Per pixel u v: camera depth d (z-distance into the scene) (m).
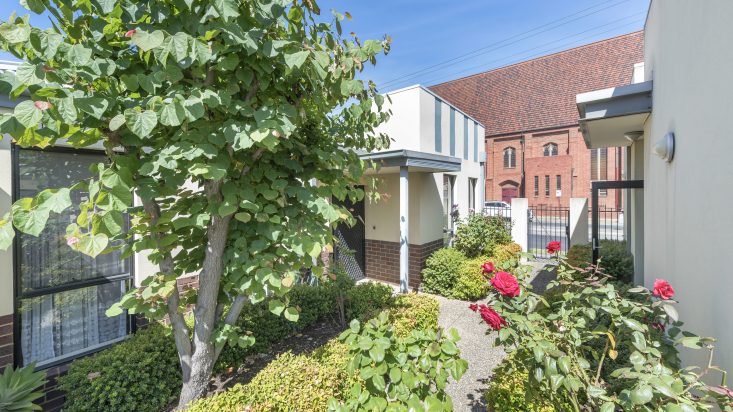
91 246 1.62
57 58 1.61
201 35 1.76
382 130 7.19
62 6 1.62
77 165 3.31
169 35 1.60
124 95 1.89
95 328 3.37
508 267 2.53
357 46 2.38
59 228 3.17
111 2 1.65
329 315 4.48
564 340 1.92
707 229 1.97
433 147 7.29
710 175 1.92
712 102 1.90
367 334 1.89
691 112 2.28
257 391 2.21
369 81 2.70
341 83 2.10
